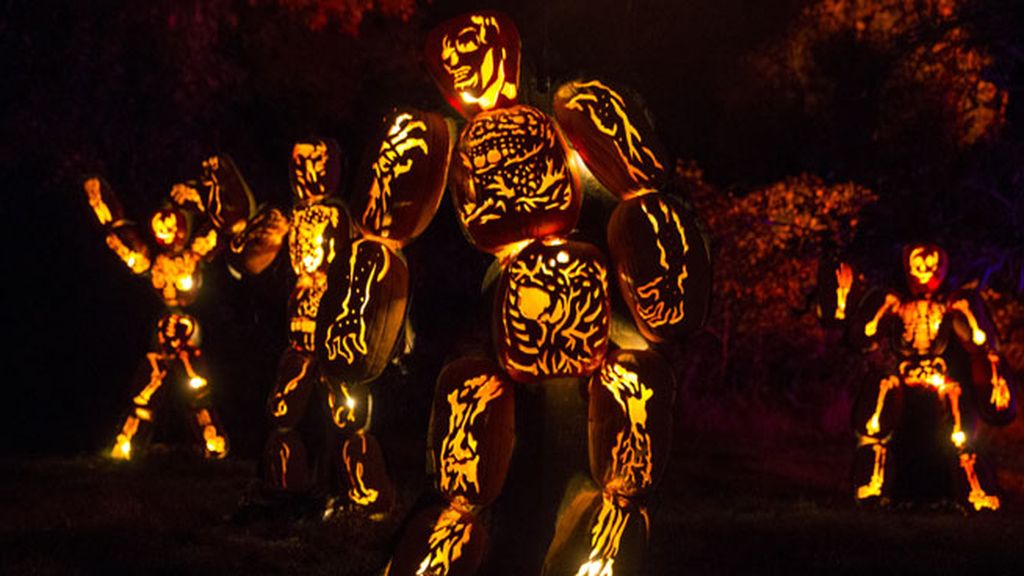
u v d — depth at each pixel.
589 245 6.14
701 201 20.61
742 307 20.75
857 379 21.33
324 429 10.44
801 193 20.59
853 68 22.97
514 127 6.13
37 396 19.50
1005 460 17.12
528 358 6.07
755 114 24.31
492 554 6.32
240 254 10.81
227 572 8.55
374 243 6.39
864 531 10.38
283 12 21.72
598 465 6.16
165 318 14.91
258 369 17.58
